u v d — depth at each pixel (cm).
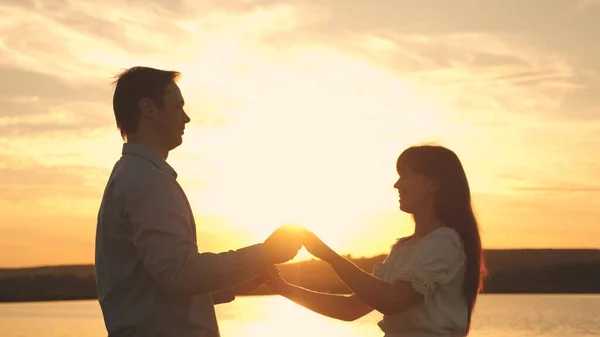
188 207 337
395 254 362
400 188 359
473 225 347
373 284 327
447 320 334
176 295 320
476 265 343
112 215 330
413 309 335
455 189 348
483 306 2809
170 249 312
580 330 1730
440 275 329
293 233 328
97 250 343
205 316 335
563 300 3169
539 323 1894
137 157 337
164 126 345
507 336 1589
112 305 332
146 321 325
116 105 348
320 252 333
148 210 318
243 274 315
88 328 1791
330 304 392
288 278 403
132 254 328
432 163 351
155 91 343
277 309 2798
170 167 341
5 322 2003
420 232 355
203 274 309
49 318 2156
